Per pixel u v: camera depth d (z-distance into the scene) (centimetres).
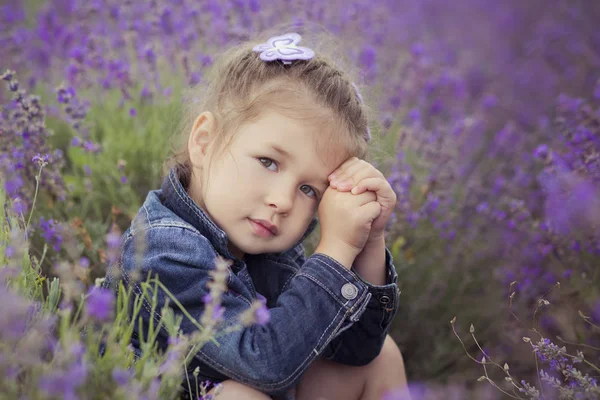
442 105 413
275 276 211
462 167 359
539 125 420
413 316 279
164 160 267
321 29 378
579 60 523
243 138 181
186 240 177
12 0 459
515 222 300
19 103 243
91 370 133
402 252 281
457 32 610
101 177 279
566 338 248
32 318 139
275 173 180
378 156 277
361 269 197
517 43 598
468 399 249
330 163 185
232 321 171
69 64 345
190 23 364
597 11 580
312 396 199
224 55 226
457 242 306
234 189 179
